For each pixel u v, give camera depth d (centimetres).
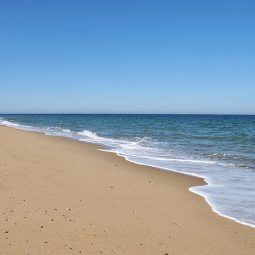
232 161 1279
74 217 578
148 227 560
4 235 483
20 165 983
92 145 1775
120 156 1370
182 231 552
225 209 675
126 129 3459
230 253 480
